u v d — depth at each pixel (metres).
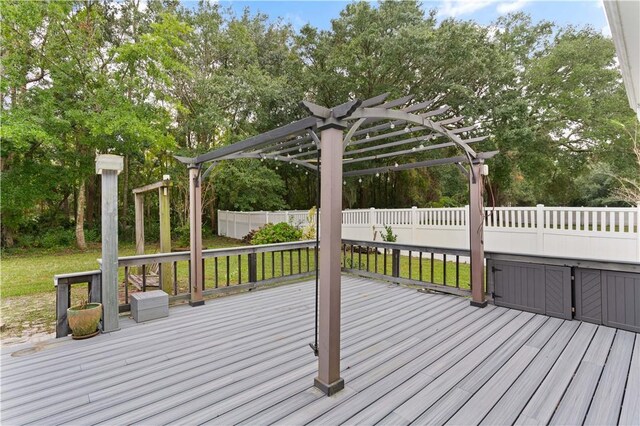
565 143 12.38
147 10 10.85
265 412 1.91
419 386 2.19
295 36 12.08
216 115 10.60
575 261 3.39
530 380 2.26
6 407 1.97
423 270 6.98
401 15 10.32
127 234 12.41
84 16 8.78
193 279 4.16
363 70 10.62
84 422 1.82
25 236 10.50
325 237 2.15
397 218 9.01
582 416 1.86
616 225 5.72
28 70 8.48
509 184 14.16
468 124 10.44
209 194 13.40
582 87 10.73
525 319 3.52
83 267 7.45
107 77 8.70
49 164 9.81
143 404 1.99
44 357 2.67
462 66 10.18
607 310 3.24
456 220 7.86
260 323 3.49
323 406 1.97
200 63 12.10
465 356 2.64
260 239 9.41
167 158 12.64
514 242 6.84
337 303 2.16
